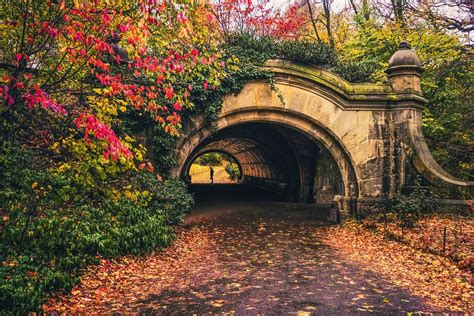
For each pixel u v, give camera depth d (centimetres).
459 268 686
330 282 662
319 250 912
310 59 1248
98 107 805
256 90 1220
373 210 1242
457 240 823
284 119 1254
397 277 685
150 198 930
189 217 1404
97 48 611
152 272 707
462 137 1498
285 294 600
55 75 732
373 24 1661
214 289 623
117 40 864
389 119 1271
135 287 623
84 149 758
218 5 1492
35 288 503
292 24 1862
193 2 628
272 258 834
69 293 554
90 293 570
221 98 1184
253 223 1288
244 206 1731
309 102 1251
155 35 772
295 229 1181
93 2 589
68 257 604
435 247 795
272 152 2200
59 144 810
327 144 1281
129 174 978
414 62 1255
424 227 992
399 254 822
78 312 504
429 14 1633
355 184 1273
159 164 1117
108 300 559
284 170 2169
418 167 1206
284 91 1238
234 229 1181
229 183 3484
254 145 2383
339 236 1079
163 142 1101
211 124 1177
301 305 551
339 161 1287
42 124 794
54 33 564
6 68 717
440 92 1488
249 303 558
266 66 1217
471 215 1096
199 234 1099
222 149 3231
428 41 1487
